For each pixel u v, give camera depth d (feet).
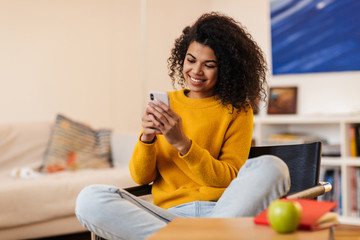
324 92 11.58
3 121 11.10
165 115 4.63
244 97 5.28
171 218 4.57
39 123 10.57
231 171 4.92
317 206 3.31
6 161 9.91
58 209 8.43
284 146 5.44
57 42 11.97
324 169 10.80
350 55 11.16
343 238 3.01
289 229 2.87
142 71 13.46
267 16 12.34
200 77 5.16
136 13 13.33
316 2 11.55
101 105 12.67
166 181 5.16
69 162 10.26
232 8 12.94
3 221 7.93
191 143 4.73
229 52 5.15
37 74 11.64
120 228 4.18
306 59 11.70
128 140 10.93
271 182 3.98
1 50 11.15
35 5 11.67
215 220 3.33
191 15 13.26
